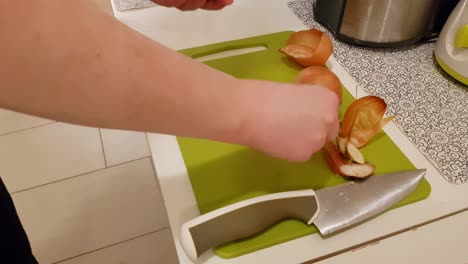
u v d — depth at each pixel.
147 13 0.73
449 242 0.37
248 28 0.69
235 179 0.43
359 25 0.61
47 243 0.98
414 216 0.39
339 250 0.36
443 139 0.47
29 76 0.18
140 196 1.07
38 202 1.05
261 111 0.28
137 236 1.00
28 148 1.17
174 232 0.38
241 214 0.35
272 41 0.65
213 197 0.41
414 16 0.59
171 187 0.42
